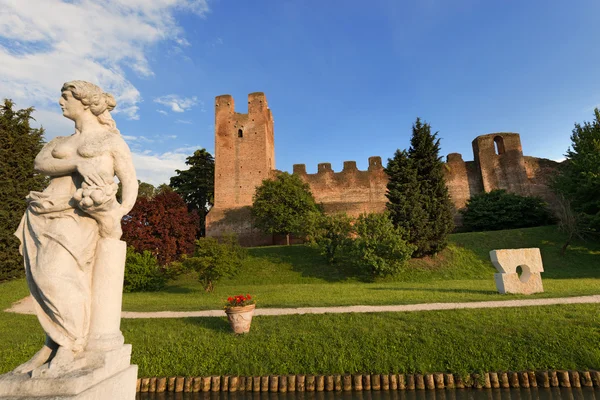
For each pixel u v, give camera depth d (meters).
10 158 23.28
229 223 41.53
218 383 7.59
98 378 2.78
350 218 26.50
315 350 8.25
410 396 7.23
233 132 44.38
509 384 7.23
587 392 6.96
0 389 2.61
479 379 7.33
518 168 44.00
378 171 46.44
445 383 7.36
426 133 28.64
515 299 11.76
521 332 8.34
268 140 46.22
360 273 24.64
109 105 3.64
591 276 21.95
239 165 43.47
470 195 45.00
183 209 29.11
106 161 3.25
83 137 3.34
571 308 9.68
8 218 21.86
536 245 27.41
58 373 2.64
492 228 37.41
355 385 7.43
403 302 11.89
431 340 8.32
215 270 19.12
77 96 3.40
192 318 10.56
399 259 22.77
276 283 24.05
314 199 42.41
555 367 7.42
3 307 15.16
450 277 23.89
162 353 8.34
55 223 3.02
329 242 25.69
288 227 34.31
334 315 10.02
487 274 24.14
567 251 26.14
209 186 50.62
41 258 2.91
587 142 32.38
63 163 3.19
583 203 27.75
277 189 37.31
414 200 26.80
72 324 2.86
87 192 2.97
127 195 3.39
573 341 7.88
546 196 43.50
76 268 3.00
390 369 7.71
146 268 20.75
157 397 7.46
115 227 3.22
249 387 7.53
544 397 6.92
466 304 10.98
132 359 8.14
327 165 46.97
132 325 10.00
